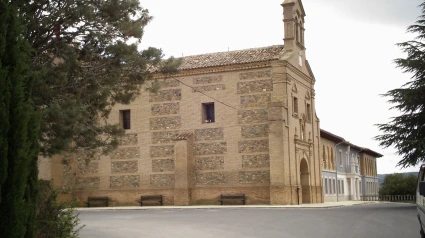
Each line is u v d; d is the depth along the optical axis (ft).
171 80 134.92
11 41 32.24
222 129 129.29
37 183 34.55
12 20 32.68
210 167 129.29
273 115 124.06
